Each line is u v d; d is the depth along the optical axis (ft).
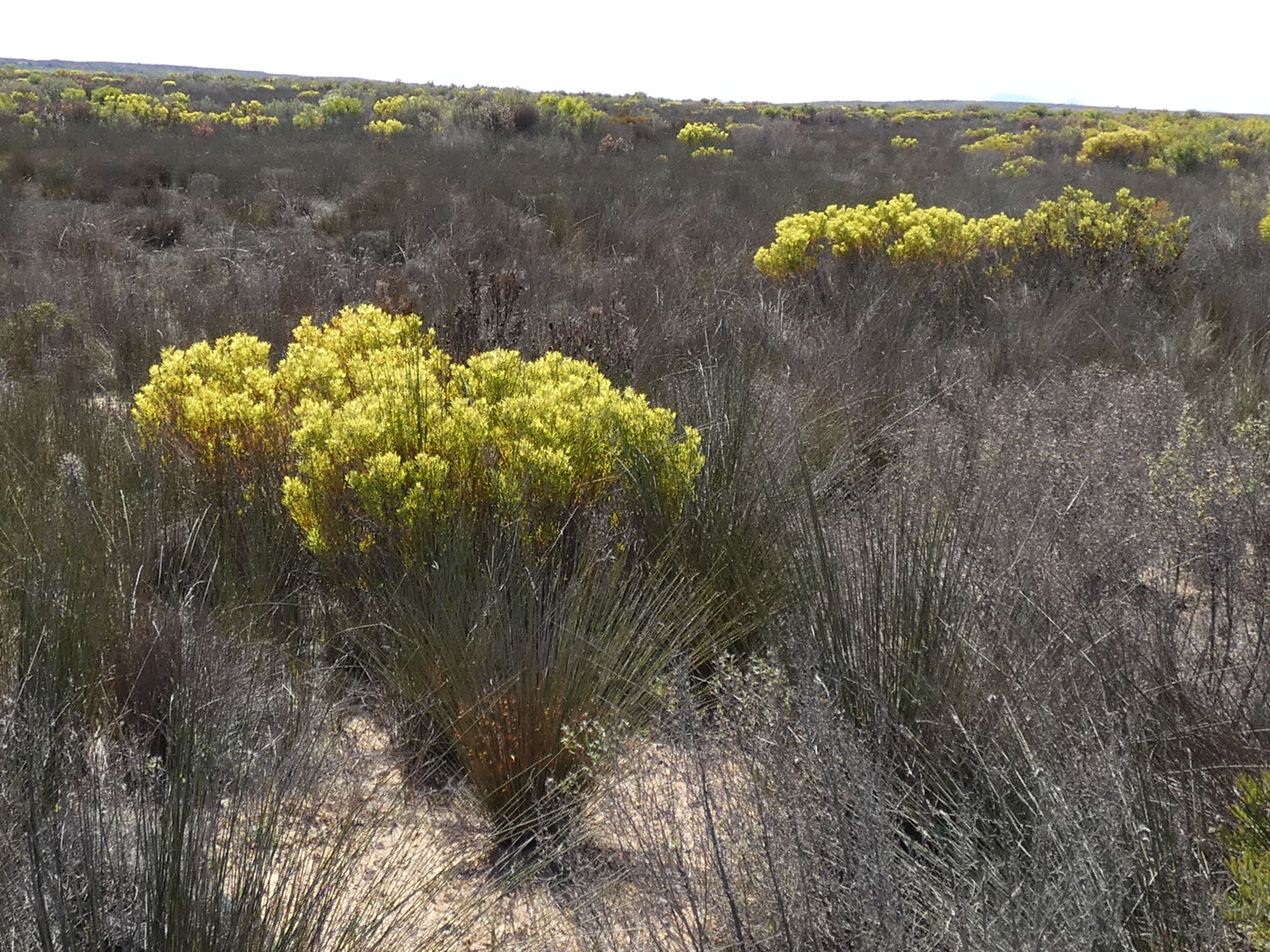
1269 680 7.80
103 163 51.19
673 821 6.74
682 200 48.85
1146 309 24.97
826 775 6.42
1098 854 5.82
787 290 26.30
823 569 9.13
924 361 19.65
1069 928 5.52
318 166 54.70
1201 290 27.32
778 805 6.57
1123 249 28.04
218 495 12.03
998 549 9.93
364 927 6.40
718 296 26.08
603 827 7.80
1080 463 12.13
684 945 6.07
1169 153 82.23
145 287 29.01
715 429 12.79
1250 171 79.00
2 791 5.96
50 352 22.31
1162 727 7.21
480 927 6.86
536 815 7.82
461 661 8.57
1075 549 10.23
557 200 45.93
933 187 59.26
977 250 28.35
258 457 12.33
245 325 23.71
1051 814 6.07
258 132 84.17
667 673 9.20
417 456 10.68
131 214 40.68
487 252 34.88
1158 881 5.78
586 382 12.31
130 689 8.40
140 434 13.60
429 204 41.37
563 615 9.03
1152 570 10.47
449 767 8.75
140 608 9.36
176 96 116.67
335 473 10.78
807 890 5.97
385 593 10.09
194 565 11.29
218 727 7.33
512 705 8.13
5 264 31.09
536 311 24.06
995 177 70.13
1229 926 5.61
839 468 13.51
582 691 8.41
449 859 7.54
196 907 5.61
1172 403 15.31
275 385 13.26
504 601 9.22
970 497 11.10
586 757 8.05
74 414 15.62
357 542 10.77
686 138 87.61
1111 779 6.23
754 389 15.44
